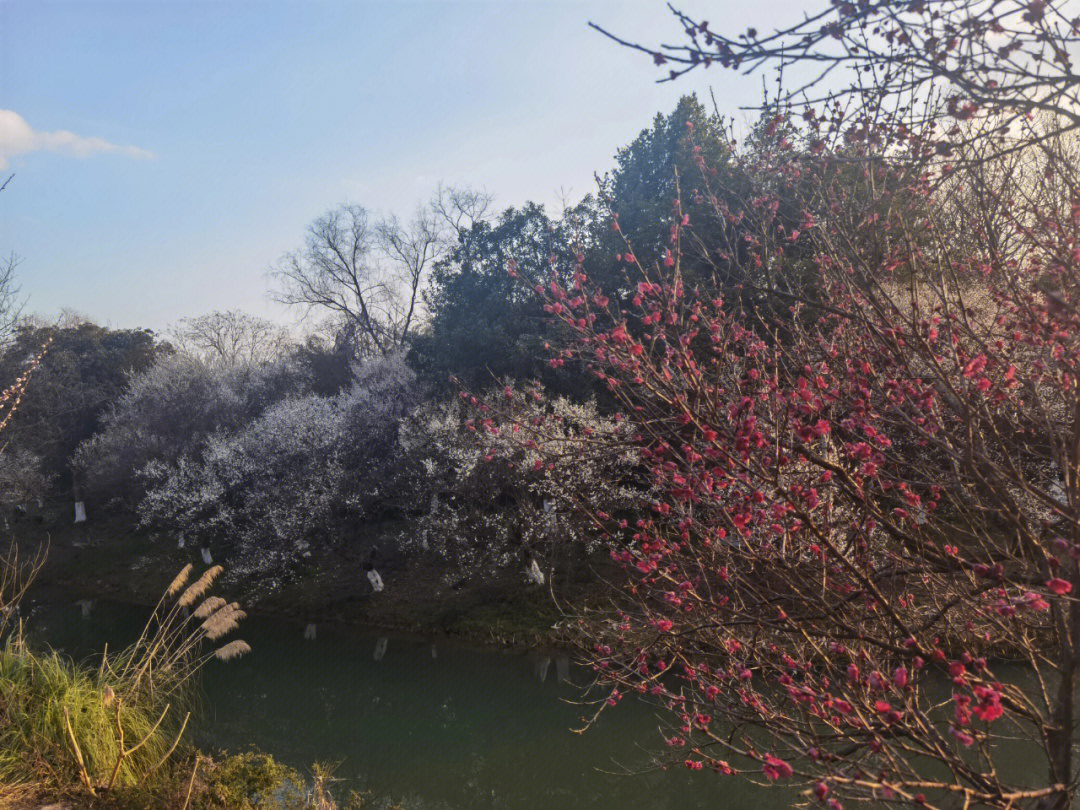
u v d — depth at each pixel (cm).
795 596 335
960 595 304
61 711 642
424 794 954
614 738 1069
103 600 2405
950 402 327
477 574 1962
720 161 1464
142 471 2891
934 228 384
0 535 3167
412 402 2405
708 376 446
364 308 3922
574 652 1494
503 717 1226
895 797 244
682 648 402
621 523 458
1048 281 354
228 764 669
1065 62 247
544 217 2361
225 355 4656
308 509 2322
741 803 678
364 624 1923
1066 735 316
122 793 593
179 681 782
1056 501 297
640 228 1739
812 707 319
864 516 362
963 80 246
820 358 449
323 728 1218
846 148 428
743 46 255
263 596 2200
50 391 3606
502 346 2150
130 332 4434
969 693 273
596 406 1789
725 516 327
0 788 572
